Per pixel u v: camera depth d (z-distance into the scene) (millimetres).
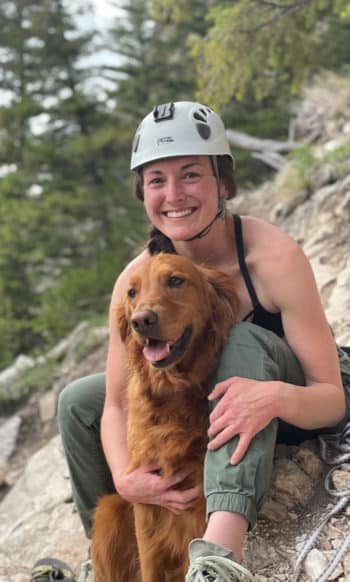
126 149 9156
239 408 1119
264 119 7637
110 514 1415
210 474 1107
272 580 1179
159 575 1293
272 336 1244
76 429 1527
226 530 1058
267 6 3236
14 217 7703
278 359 1225
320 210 3191
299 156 3838
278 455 1383
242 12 3232
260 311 1308
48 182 8766
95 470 1564
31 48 9516
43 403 3818
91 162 8992
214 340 1243
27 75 9617
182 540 1249
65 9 9484
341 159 3588
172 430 1233
